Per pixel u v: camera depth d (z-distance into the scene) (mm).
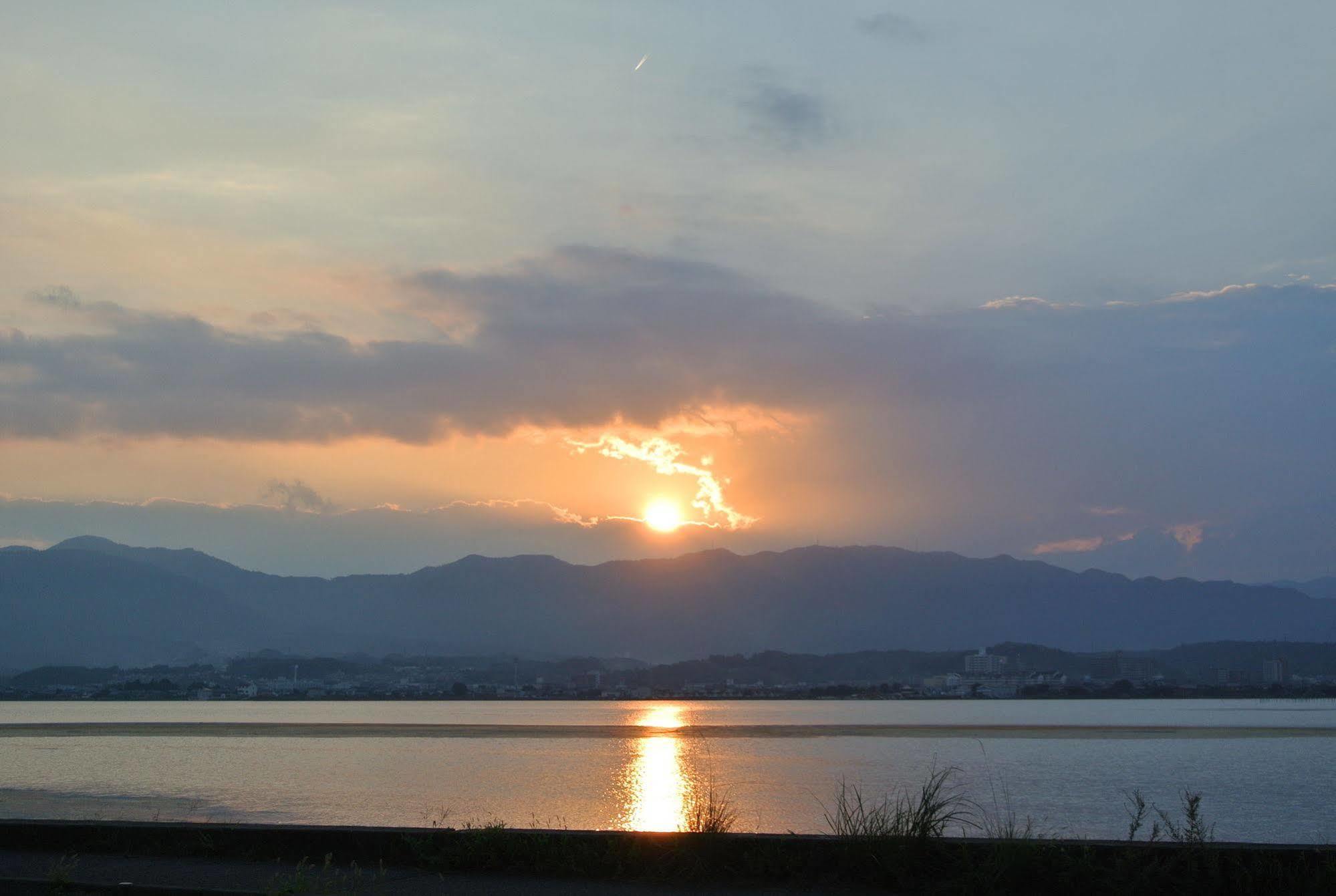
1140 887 12961
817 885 13711
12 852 16344
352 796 44531
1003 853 13484
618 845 14422
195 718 189875
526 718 189625
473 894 13211
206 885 13734
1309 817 39031
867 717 195625
